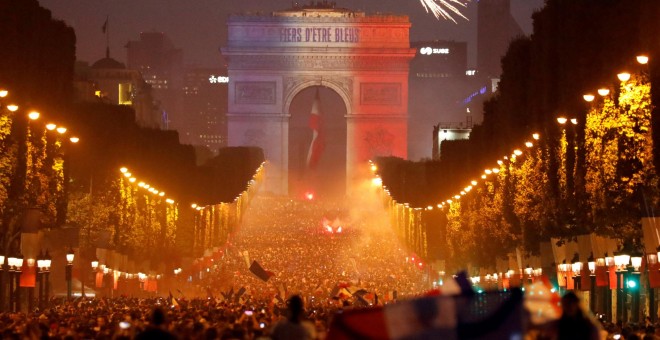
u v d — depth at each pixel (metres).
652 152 68.75
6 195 85.44
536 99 110.94
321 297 138.25
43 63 106.19
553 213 94.38
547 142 99.31
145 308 73.25
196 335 36.53
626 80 71.94
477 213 136.38
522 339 25.17
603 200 74.25
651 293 70.62
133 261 140.50
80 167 130.25
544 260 94.75
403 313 24.86
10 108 81.69
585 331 27.06
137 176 147.50
